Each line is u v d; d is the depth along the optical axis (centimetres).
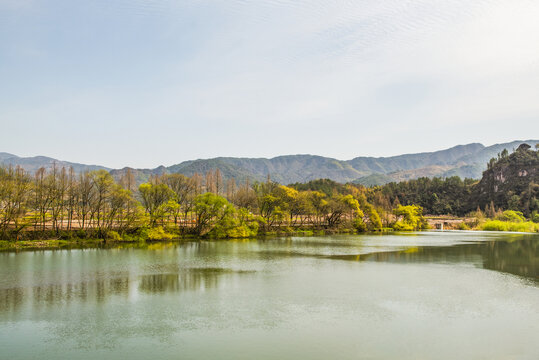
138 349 2855
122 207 10662
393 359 2680
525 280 5419
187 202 12950
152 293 4531
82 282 5122
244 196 15125
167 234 11081
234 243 10575
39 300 4194
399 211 19762
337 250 9094
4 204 8744
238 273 5838
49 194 9450
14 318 3575
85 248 8862
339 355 2741
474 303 4122
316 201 16050
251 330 3253
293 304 4059
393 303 4109
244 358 2684
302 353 2778
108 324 3409
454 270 6241
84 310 3834
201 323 3431
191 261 7038
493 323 3450
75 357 2720
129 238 10331
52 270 5972
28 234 9188
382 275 5741
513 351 2823
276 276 5612
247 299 4266
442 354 2764
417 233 16900
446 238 13662
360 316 3641
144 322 3456
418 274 5841
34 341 3014
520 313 3756
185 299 4262
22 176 9300
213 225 12312
